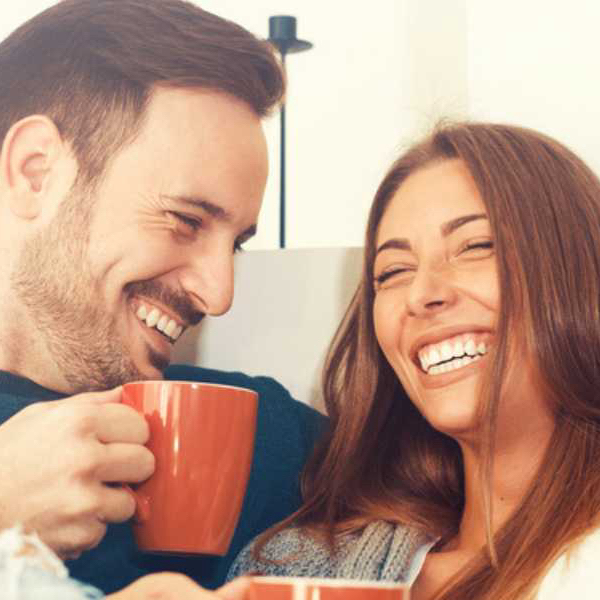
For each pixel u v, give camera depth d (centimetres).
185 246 112
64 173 112
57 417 76
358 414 114
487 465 93
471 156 102
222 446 78
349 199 154
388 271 106
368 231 113
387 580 99
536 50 146
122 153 111
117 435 77
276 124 154
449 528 107
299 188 155
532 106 146
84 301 111
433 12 154
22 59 116
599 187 104
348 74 156
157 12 114
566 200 100
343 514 112
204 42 113
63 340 112
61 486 75
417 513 109
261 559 105
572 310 96
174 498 77
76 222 111
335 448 114
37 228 113
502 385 94
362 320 115
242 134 114
